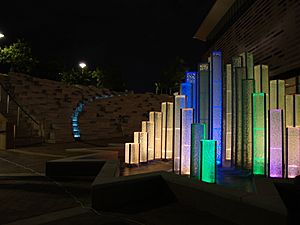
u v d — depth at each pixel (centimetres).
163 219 468
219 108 763
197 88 824
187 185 527
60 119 1952
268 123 628
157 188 586
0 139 1471
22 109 1775
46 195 631
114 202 534
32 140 1686
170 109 905
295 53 1266
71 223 458
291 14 1298
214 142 599
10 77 2298
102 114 2353
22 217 489
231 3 2175
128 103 2758
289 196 314
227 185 575
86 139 1927
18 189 684
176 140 714
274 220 370
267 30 1526
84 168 827
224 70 812
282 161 613
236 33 1983
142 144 855
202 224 440
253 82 677
